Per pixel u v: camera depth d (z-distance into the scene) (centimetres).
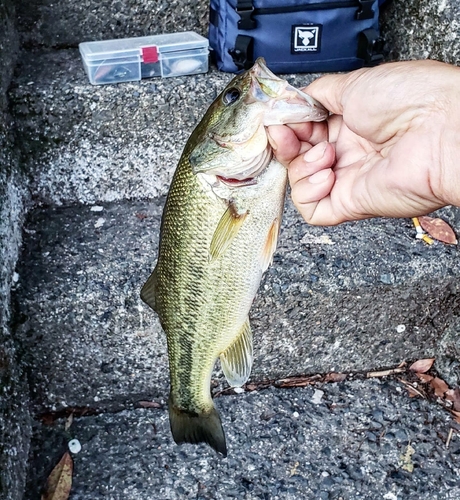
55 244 76
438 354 78
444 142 45
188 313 58
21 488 66
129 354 73
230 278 55
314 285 72
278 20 82
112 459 70
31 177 81
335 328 75
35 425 73
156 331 72
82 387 74
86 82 79
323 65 85
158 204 83
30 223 79
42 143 79
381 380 78
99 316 70
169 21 88
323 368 78
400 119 48
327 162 52
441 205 49
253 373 77
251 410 75
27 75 81
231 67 84
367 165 53
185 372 61
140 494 67
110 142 81
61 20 87
